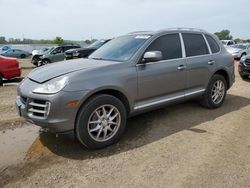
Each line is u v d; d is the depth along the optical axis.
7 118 5.91
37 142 4.63
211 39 6.25
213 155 4.05
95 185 3.36
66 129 3.90
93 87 4.03
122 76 4.40
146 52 4.71
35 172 3.68
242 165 3.75
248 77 10.81
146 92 4.79
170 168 3.71
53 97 3.78
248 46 25.05
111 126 4.37
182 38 5.55
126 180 3.45
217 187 3.27
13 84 10.55
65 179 3.50
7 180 3.51
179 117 5.75
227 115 5.89
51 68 4.43
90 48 15.69
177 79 5.29
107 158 4.01
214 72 6.07
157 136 4.79
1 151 4.34
